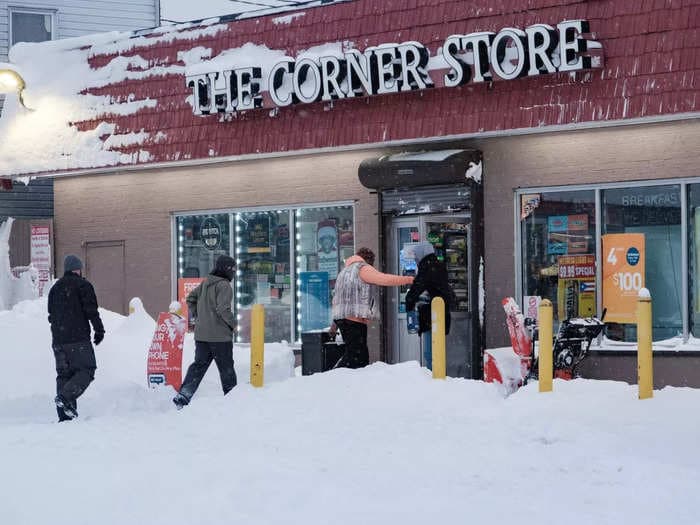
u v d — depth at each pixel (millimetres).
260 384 13008
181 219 19250
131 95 19109
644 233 14766
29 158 19969
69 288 12641
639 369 11039
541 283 15539
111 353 15242
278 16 17641
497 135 15680
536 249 15578
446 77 15516
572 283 15273
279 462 8953
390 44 15969
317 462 8938
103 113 19391
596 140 15047
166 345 13859
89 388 14039
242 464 8883
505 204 15758
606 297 15023
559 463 8672
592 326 13648
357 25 16703
